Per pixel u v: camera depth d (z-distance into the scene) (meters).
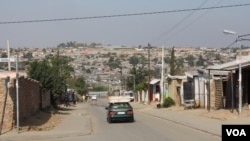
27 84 40.03
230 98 48.06
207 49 159.00
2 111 32.09
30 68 56.28
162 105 72.94
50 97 67.06
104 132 33.03
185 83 67.00
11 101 32.31
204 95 55.97
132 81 148.12
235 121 35.16
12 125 32.34
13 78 32.53
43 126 36.22
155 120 45.78
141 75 141.38
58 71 68.19
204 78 56.03
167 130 33.06
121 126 38.66
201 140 25.31
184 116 47.22
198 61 150.50
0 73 40.88
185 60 159.38
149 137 27.92
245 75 44.56
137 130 33.78
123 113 43.06
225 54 118.69
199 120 39.97
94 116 57.09
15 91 33.00
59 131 32.75
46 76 56.41
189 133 30.17
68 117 52.34
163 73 76.69
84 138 28.77
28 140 28.41
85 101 147.50
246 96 44.38
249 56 45.34
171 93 75.19
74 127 37.34
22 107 36.69
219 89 51.50
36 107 47.94
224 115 39.91
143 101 109.62
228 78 48.56
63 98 89.56
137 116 54.03
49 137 29.50
